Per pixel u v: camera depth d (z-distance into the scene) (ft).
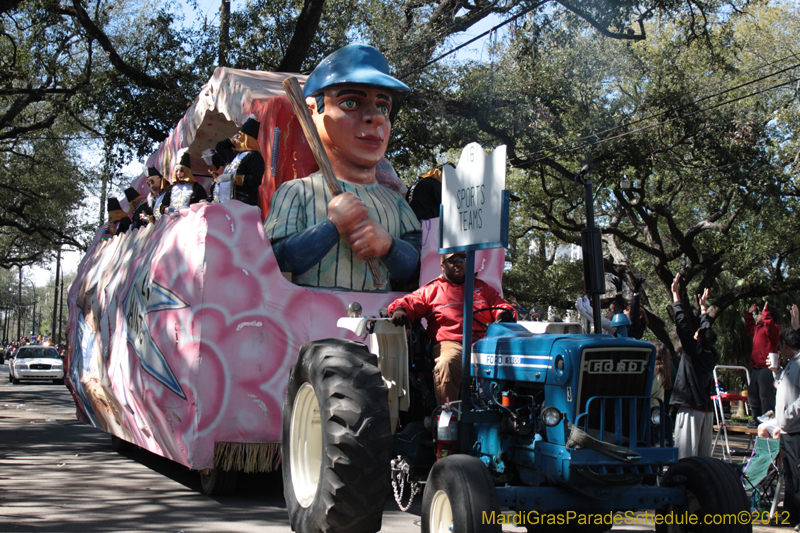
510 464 15.16
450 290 18.01
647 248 75.05
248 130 23.13
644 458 13.33
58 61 71.51
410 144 62.69
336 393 14.44
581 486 13.26
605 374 13.69
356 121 23.43
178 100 58.49
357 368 14.90
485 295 18.13
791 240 67.26
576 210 83.61
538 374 14.21
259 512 20.34
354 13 61.62
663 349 25.93
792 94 73.15
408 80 56.90
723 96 65.46
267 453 20.03
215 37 60.18
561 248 124.16
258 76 27.14
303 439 16.56
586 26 59.57
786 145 72.59
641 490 14.06
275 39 60.70
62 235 107.65
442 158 73.00
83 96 62.90
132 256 26.91
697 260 74.08
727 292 71.46
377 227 22.40
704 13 59.82
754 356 29.35
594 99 65.00
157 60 59.36
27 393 73.15
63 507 20.88
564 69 60.95
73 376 36.32
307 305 20.67
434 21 57.41
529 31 57.36
